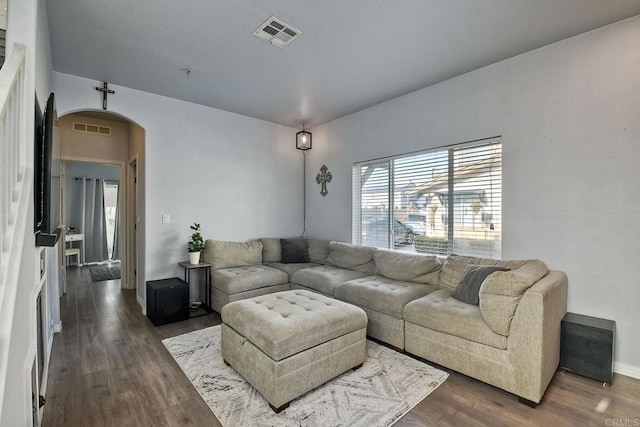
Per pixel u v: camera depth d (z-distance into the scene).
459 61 2.92
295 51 2.75
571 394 2.07
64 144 4.41
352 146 4.44
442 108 3.37
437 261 3.19
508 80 2.87
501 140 2.92
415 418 1.84
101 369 2.39
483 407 1.94
